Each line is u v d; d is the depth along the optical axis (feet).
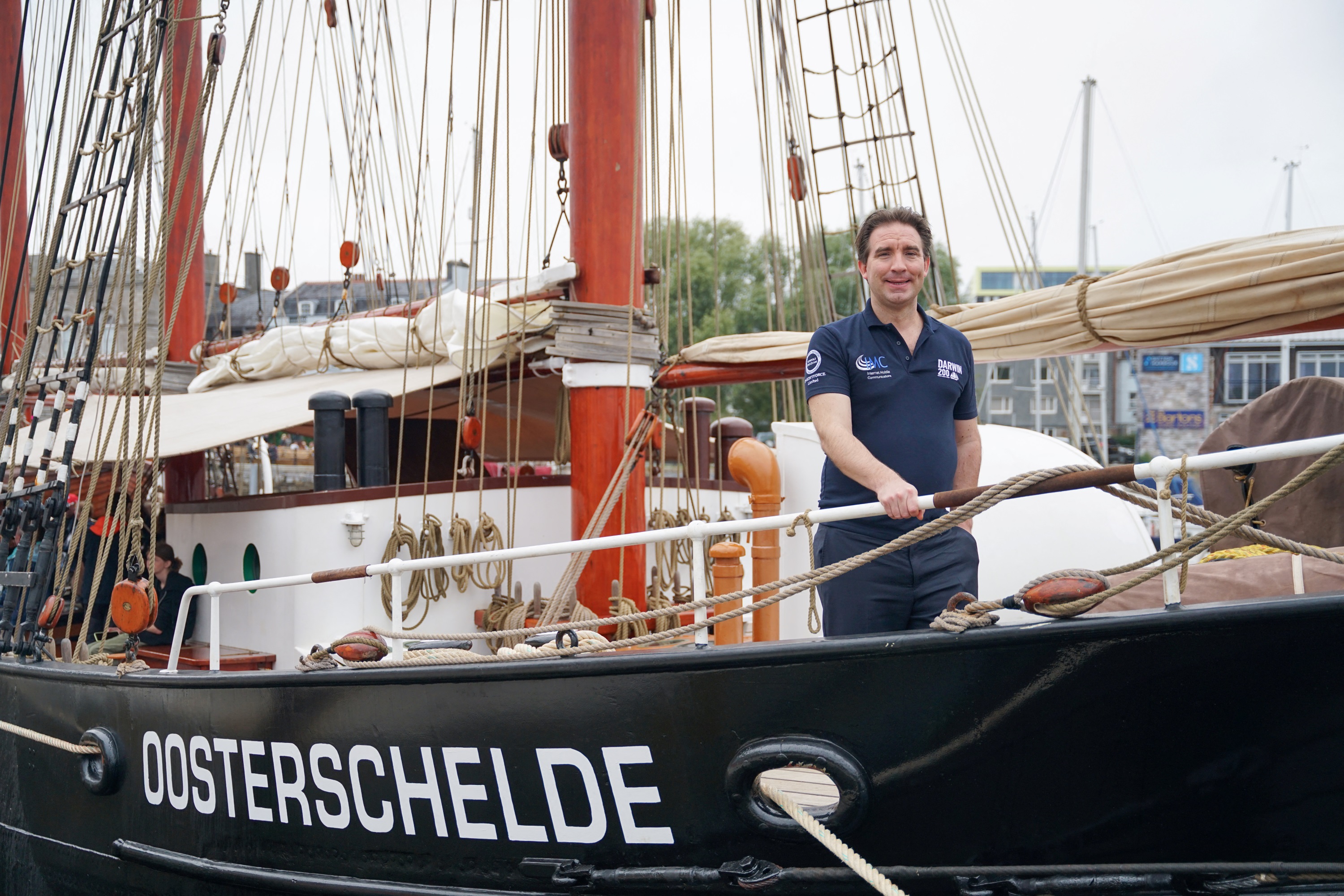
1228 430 12.46
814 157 21.81
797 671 8.17
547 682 9.18
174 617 17.20
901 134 20.98
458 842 9.77
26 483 15.70
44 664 14.47
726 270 124.06
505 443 30.40
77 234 16.03
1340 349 113.91
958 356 9.27
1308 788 7.11
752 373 16.66
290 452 46.83
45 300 16.08
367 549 15.76
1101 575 7.43
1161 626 7.15
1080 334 11.69
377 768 10.21
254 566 16.57
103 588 17.84
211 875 11.55
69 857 13.56
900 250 8.96
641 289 16.46
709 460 21.81
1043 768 7.64
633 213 16.11
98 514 19.74
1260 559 9.11
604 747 8.96
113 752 12.80
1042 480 7.30
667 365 17.24
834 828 8.15
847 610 9.07
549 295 17.01
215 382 25.00
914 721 7.87
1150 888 7.53
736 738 8.43
